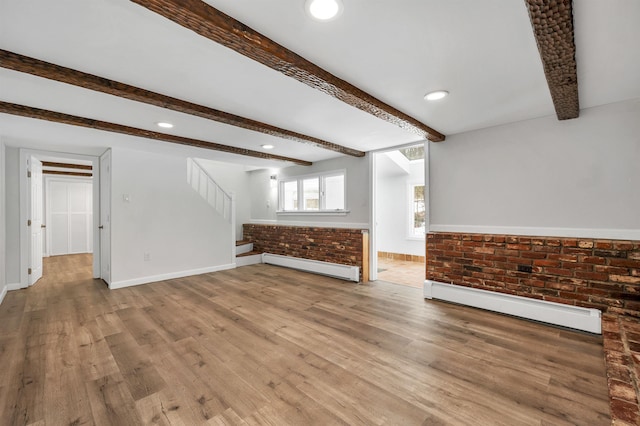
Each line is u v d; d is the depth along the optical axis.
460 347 2.39
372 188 4.65
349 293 3.97
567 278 2.73
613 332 2.33
